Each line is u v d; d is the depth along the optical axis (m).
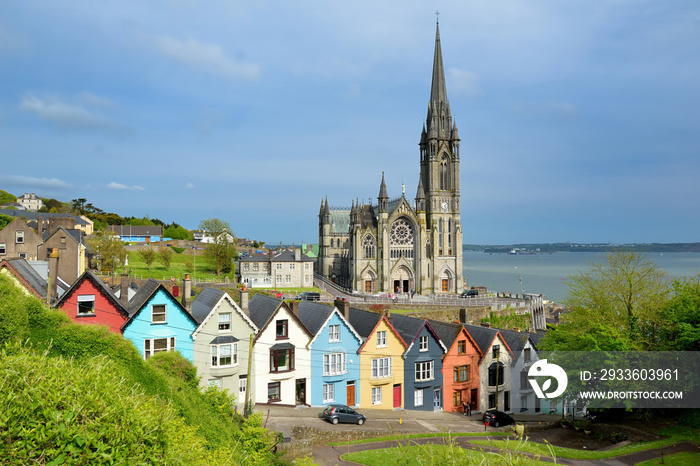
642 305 50.75
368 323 55.34
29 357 12.06
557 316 148.12
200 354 45.12
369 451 36.78
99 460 10.70
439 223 152.62
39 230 89.12
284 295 103.88
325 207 176.00
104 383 12.42
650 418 50.31
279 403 48.34
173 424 17.31
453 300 122.00
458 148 153.75
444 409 57.09
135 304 45.69
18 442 10.12
